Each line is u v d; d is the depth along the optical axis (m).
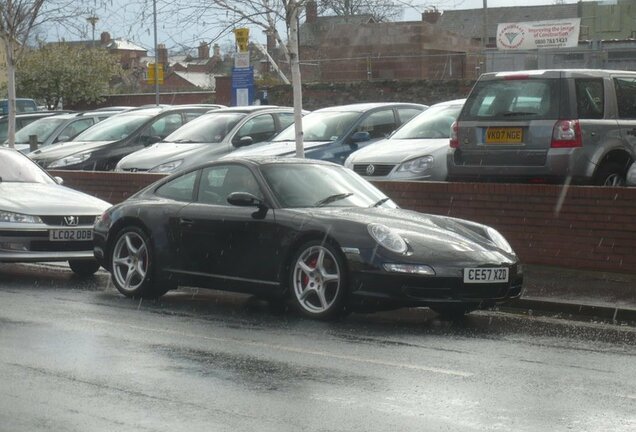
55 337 9.30
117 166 19.58
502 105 14.22
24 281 13.24
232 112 20.45
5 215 12.94
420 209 14.56
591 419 6.54
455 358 8.48
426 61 38.53
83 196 13.95
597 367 8.17
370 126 18.30
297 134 16.02
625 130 14.20
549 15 73.38
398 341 9.23
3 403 6.92
